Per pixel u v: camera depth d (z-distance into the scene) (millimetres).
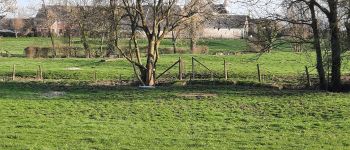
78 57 83562
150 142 19703
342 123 23875
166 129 22719
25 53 86625
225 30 139625
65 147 18672
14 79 50719
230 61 69688
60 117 26484
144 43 94062
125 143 19516
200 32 91125
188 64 65188
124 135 21047
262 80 46500
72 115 27406
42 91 38875
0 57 82688
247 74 53500
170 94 36188
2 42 125125
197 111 28797
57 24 130500
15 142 19328
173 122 25094
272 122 24938
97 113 28156
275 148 18750
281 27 38031
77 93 37562
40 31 140375
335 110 28531
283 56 73750
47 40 124125
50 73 56594
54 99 33750
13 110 28703
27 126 23156
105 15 42531
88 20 55281
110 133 21469
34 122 24500
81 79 52938
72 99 33844
